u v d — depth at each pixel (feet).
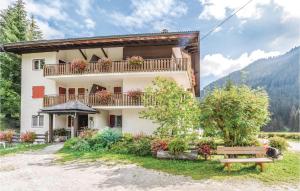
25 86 97.96
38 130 95.04
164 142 52.13
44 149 66.80
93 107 85.71
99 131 66.74
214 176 38.55
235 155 46.47
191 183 35.86
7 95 121.29
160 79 58.85
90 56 96.84
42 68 97.04
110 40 87.76
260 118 47.96
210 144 50.67
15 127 125.70
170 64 81.97
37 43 92.84
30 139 81.00
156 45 88.74
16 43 94.17
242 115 46.50
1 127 118.42
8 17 140.46
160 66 82.69
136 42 88.28
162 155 50.49
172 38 84.28
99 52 96.12
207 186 34.35
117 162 49.47
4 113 123.44
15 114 124.26
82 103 80.79
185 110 52.90
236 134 48.73
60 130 86.99
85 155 56.18
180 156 49.37
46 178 40.06
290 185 34.19
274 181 35.78
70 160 52.75
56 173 43.09
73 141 65.98
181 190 33.09
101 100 85.66
